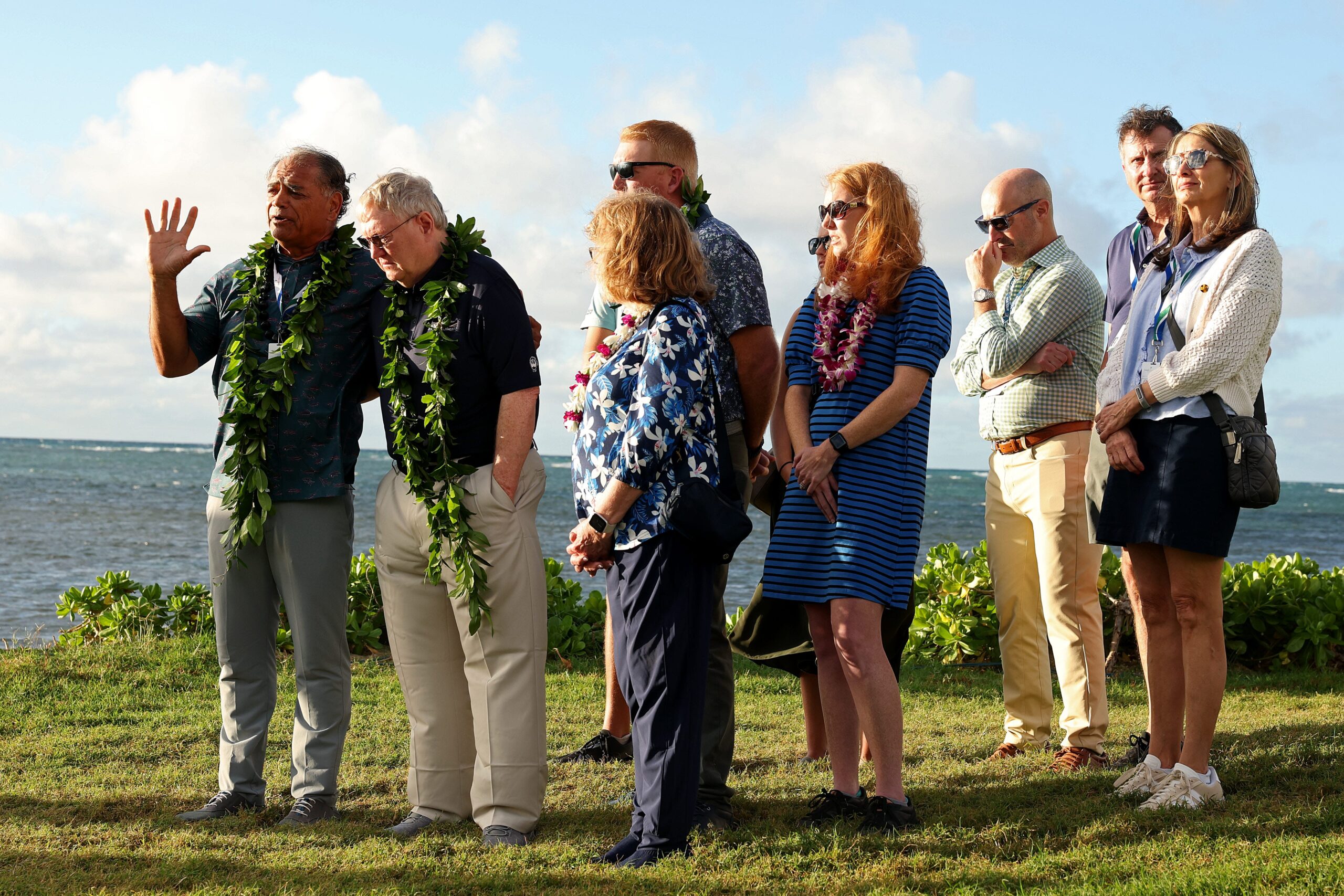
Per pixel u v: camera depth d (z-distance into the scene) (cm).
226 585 380
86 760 461
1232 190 361
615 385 316
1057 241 449
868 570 337
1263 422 398
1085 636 438
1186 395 348
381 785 421
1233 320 342
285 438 368
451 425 351
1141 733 486
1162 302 373
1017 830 335
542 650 357
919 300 349
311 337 370
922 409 356
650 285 316
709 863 311
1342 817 325
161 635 763
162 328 384
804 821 351
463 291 345
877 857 315
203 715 544
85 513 3403
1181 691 376
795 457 358
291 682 613
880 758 338
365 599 750
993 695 642
